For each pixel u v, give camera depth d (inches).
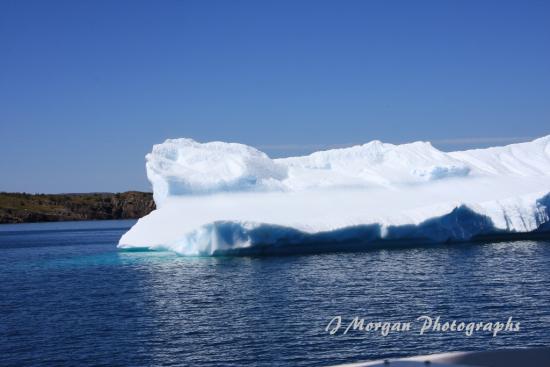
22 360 816.9
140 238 2170.3
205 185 2325.3
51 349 868.0
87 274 1738.4
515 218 2201.0
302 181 2506.2
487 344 829.2
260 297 1210.0
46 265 2138.3
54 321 1061.8
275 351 818.2
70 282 1577.3
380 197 2426.2
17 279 1717.5
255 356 798.5
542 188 2529.5
